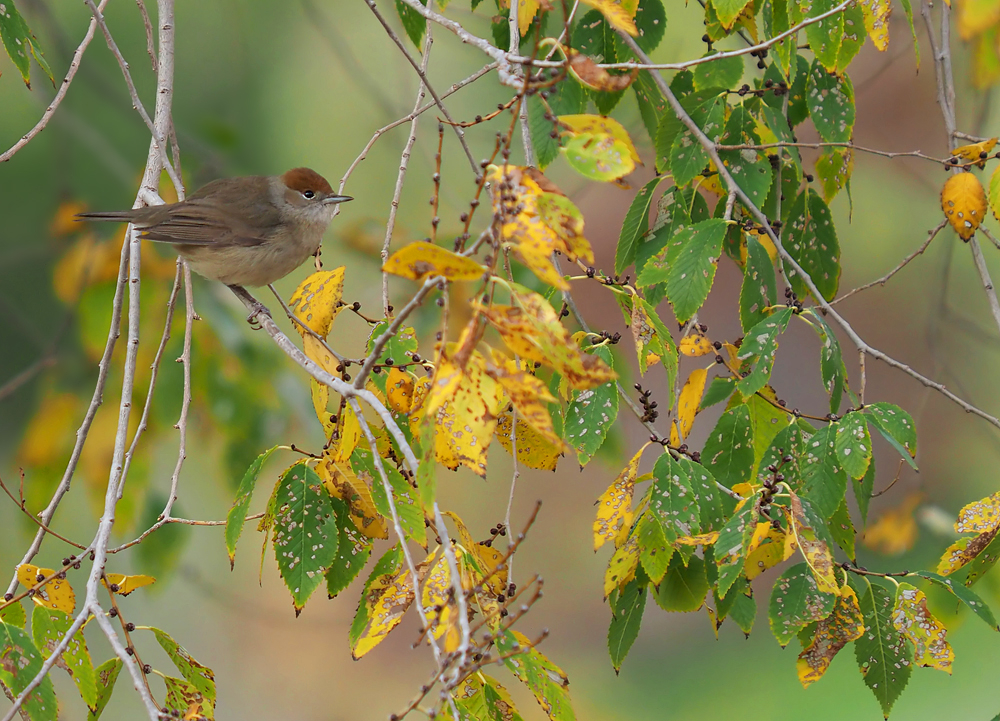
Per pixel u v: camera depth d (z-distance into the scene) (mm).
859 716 15211
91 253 10406
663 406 17453
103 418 10008
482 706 5719
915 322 18500
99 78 12039
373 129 15742
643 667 17109
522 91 5023
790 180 8828
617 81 5012
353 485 6480
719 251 7152
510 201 4766
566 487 19016
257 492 16516
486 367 4695
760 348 6863
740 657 17047
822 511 6711
